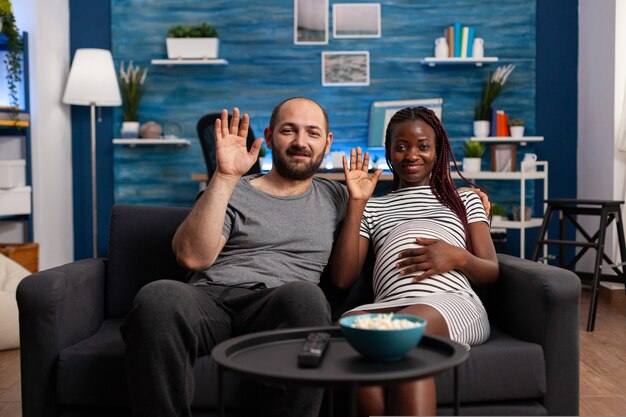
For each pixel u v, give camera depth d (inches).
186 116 225.9
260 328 75.1
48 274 76.8
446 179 90.9
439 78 223.0
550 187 223.6
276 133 84.9
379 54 223.5
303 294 71.2
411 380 47.5
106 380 72.9
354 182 85.2
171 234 91.2
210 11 224.1
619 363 125.6
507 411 73.0
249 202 84.3
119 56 225.3
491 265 83.9
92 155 214.4
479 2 221.6
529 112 222.1
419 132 89.6
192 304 69.7
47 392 74.4
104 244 229.3
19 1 201.3
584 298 190.5
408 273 81.7
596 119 207.9
